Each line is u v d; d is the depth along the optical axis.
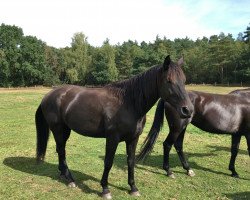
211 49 69.62
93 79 70.19
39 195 5.16
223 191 5.69
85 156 7.54
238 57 65.62
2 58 59.34
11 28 63.34
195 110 6.29
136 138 5.12
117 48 82.56
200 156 8.04
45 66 65.50
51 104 5.61
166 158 6.38
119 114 4.91
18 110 16.81
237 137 6.57
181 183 6.03
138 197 5.23
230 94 6.64
